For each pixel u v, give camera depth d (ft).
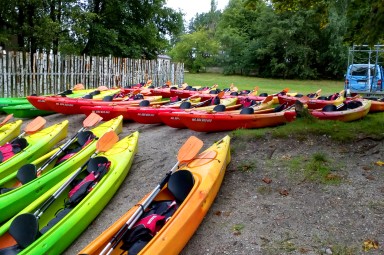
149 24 80.33
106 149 21.33
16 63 42.16
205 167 17.19
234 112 28.19
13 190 17.07
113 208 17.74
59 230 13.93
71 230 14.56
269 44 126.00
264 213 15.62
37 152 23.66
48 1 61.11
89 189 17.06
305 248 13.39
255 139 22.61
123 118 32.48
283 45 125.90
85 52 73.67
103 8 74.64
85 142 24.04
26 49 61.36
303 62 124.06
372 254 12.76
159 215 14.24
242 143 22.39
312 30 120.26
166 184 16.31
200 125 25.26
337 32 116.16
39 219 16.02
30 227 13.48
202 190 15.10
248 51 135.95
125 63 60.18
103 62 55.57
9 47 59.06
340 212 15.10
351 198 15.87
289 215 15.30
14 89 42.14
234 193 17.35
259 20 133.08
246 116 25.03
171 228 12.74
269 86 92.32
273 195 16.84
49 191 16.81
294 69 124.47
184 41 167.22
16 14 58.70
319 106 36.35
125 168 20.06
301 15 118.93
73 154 22.25
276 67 125.18
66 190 17.97
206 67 169.68
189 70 168.14
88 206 15.70
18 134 29.37
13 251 13.20
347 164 18.58
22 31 58.29
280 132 22.89
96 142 22.86
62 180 18.15
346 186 16.74
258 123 25.62
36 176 18.62
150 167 21.76
